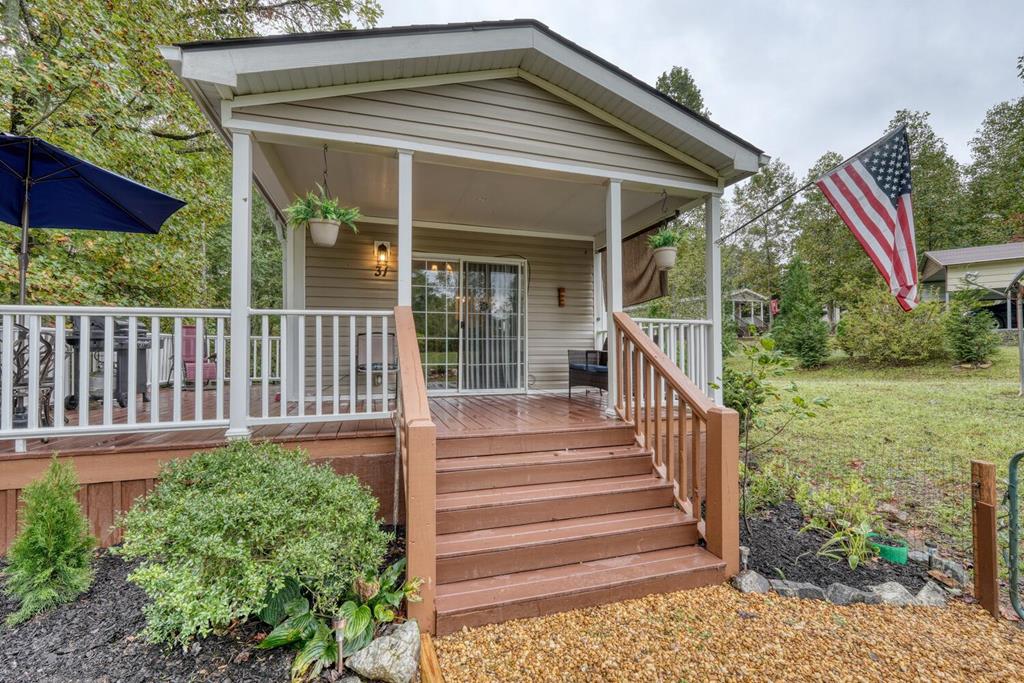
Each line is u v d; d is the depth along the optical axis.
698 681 1.96
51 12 5.86
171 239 8.07
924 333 11.75
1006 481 3.17
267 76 3.17
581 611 2.44
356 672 1.88
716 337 4.61
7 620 2.15
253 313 3.19
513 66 3.88
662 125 4.17
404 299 3.58
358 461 3.20
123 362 4.79
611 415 4.08
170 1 7.49
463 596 2.35
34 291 5.96
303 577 2.07
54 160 3.15
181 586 1.78
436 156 3.77
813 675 2.01
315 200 3.51
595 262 6.99
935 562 3.03
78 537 2.34
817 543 3.32
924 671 2.05
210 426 3.07
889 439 5.91
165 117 8.11
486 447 3.28
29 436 2.74
